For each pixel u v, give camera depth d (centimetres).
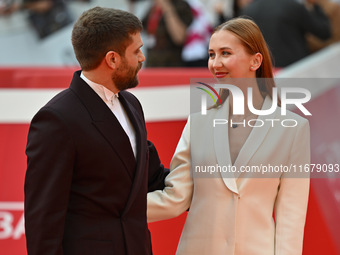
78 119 834
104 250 836
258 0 1856
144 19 2023
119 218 859
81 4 2348
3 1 2312
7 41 2334
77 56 870
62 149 817
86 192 835
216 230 910
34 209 812
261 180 914
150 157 1001
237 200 907
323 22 1884
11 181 1292
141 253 868
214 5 2242
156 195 970
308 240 1229
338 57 1348
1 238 1259
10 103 1347
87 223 837
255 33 933
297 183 921
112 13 855
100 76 867
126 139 865
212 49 942
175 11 1986
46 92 1366
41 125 825
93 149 833
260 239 904
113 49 852
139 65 881
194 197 944
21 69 1391
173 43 2000
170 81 1345
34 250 807
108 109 862
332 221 1232
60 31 2341
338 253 1220
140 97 1327
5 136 1325
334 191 1248
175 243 1227
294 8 1817
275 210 940
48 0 2327
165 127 1312
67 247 830
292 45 1833
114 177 848
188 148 972
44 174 813
